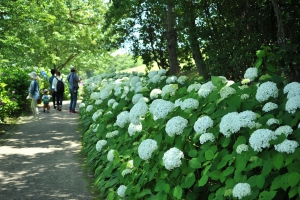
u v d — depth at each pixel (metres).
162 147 3.90
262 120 3.33
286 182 2.61
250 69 4.39
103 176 5.04
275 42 6.78
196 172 3.58
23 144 8.77
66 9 20.08
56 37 22.23
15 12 14.20
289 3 6.04
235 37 7.63
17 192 5.33
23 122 12.32
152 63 17.30
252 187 2.81
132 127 4.54
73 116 13.60
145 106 4.19
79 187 5.41
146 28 16.44
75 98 14.64
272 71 4.50
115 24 16.67
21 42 15.70
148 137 4.44
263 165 2.84
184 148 3.68
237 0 7.51
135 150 4.36
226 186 2.98
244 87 4.25
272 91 3.62
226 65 7.84
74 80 14.53
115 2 8.39
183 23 9.05
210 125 3.48
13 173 6.31
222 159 3.18
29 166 6.73
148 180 3.87
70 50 28.97
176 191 3.31
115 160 4.30
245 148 2.97
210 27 8.71
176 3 9.03
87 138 7.93
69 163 6.82
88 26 26.41
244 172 3.05
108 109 7.00
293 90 3.48
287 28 6.38
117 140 5.45
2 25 14.79
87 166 6.51
